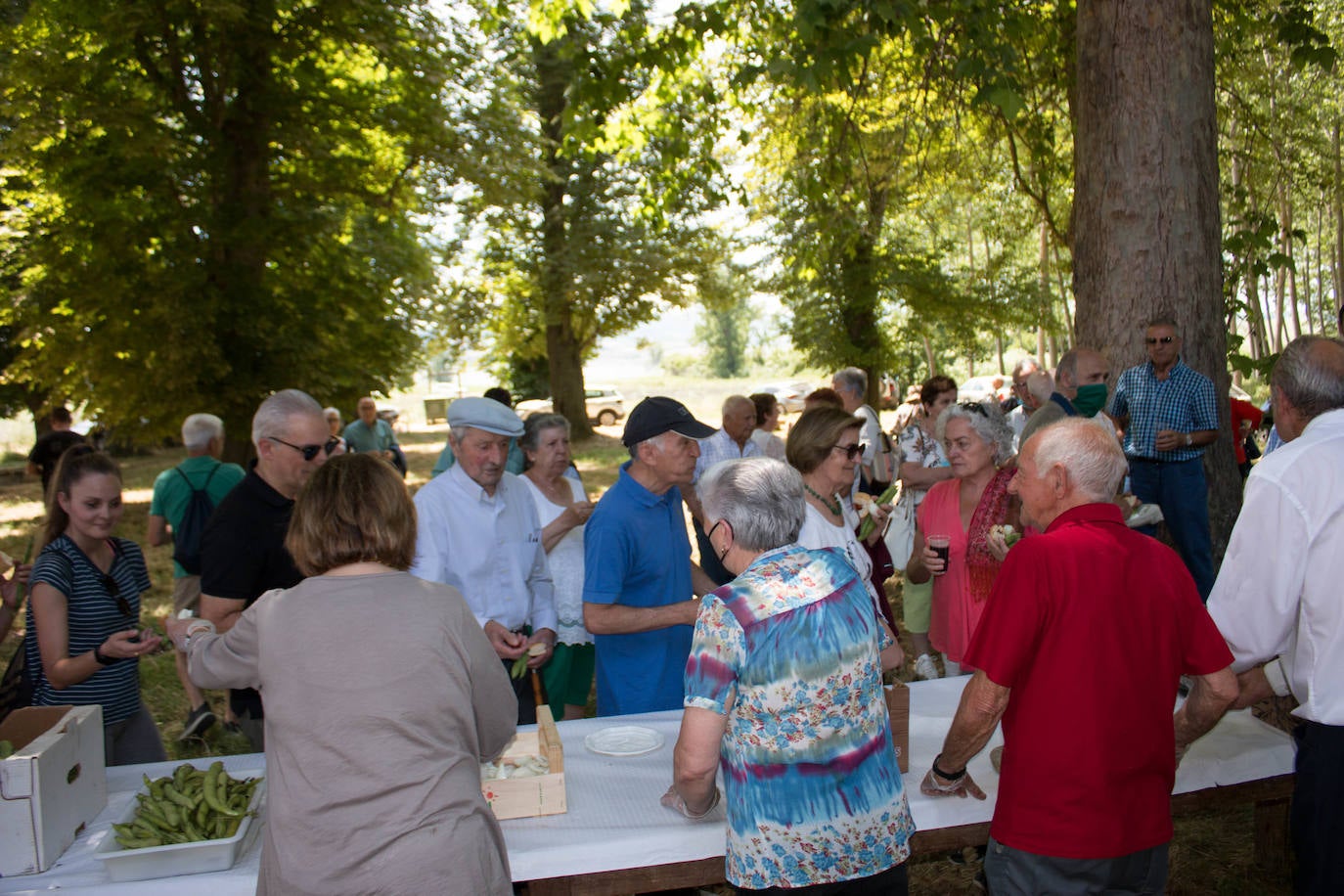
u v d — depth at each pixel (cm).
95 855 205
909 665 582
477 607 341
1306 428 235
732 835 198
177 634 224
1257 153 980
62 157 1122
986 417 360
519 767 240
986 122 966
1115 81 521
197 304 1155
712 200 877
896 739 252
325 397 1274
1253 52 879
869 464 675
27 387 1773
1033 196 902
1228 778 265
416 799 172
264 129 1207
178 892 206
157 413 1193
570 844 218
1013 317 1877
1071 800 204
